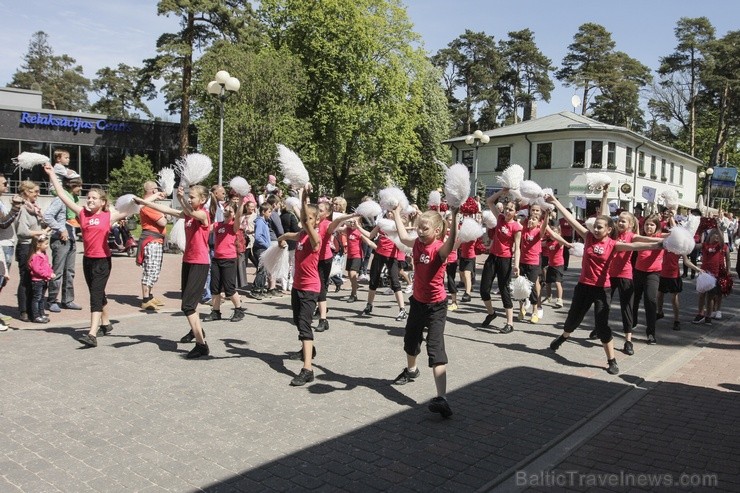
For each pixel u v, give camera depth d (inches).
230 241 339.3
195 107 1008.2
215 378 231.5
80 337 268.8
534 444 176.1
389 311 402.3
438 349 197.6
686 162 1988.2
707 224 412.2
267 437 174.9
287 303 423.5
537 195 286.5
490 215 337.4
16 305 373.1
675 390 238.1
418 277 203.3
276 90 903.7
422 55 1443.2
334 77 1256.8
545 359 282.5
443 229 204.8
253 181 864.9
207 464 155.5
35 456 157.9
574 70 2487.7
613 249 260.7
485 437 180.4
